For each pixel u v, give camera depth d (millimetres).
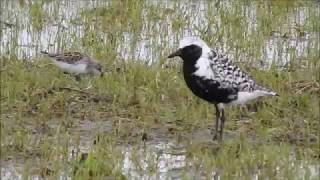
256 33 19047
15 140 12875
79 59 15688
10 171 12008
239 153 12844
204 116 14398
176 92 15234
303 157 12812
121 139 13383
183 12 20281
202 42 13141
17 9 20047
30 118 14055
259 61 17469
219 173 12234
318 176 12094
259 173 12234
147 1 21125
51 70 16078
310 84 15906
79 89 15281
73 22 19297
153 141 13414
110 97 15031
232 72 13266
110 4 20500
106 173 11977
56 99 14594
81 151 12734
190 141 13359
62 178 11812
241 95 13391
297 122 14273
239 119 14430
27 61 16703
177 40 18469
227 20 19766
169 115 14250
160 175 12094
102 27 19016
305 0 21375
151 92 15125
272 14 20375
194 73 13141
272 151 12656
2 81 15320
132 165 12391
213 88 13180
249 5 21250
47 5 20484
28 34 18469
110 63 16719
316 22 19703
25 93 14820
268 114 14414
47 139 12969
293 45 18609
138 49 17891
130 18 19594
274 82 15930
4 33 18422
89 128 13789
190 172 12234
